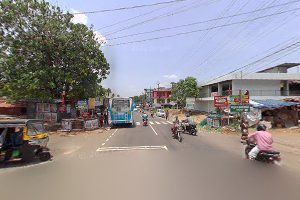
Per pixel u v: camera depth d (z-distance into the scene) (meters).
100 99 41.97
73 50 25.39
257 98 37.97
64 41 24.48
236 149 12.73
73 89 27.09
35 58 24.47
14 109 32.59
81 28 25.73
